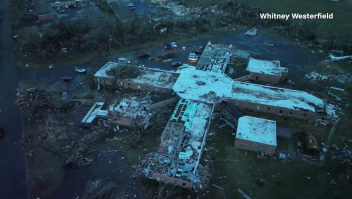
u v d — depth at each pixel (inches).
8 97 2277.3
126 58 2874.0
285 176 1722.4
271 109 2196.1
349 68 2854.3
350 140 1989.4
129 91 2421.3
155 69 2605.8
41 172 1691.7
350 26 3686.0
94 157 1798.7
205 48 3068.4
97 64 2773.1
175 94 2285.9
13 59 2778.1
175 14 3850.9
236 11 3981.3
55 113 2138.3
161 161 1749.5
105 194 1551.4
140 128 2010.3
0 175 1662.2
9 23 3469.5
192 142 1865.2
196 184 1640.0
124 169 1726.1
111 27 3169.3
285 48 3191.4
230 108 2158.0
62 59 2819.9
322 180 1705.2
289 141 1966.0
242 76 2559.1
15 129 1980.8
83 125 2014.0
